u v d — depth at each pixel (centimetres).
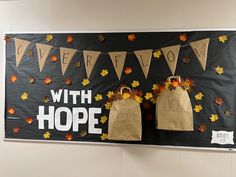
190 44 219
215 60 216
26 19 240
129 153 226
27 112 238
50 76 235
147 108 222
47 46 236
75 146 233
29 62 238
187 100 204
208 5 219
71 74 233
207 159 217
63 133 233
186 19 221
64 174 234
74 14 234
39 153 237
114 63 227
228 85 215
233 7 217
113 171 228
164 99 206
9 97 240
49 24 237
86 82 230
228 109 215
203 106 217
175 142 221
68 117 233
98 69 229
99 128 229
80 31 232
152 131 222
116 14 229
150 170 224
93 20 232
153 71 222
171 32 221
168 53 221
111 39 228
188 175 219
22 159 239
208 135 216
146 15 226
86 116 231
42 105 236
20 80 239
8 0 242
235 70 214
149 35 224
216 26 218
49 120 235
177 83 208
